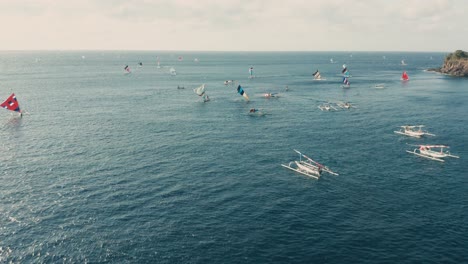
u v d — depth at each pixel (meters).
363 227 54.34
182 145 94.81
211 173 75.31
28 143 95.38
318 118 130.62
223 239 50.59
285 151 90.94
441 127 117.88
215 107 151.62
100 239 50.22
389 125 120.38
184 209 59.19
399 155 88.94
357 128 115.88
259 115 135.25
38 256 46.50
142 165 79.25
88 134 105.19
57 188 66.62
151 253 47.22
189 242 49.75
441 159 86.06
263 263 45.53
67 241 49.75
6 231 51.97
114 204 60.47
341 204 62.03
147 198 62.94
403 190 68.00
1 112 135.62
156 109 146.00
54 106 150.00
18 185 67.75
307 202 62.66
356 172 77.12
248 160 83.81
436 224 55.31
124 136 103.25
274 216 57.41
